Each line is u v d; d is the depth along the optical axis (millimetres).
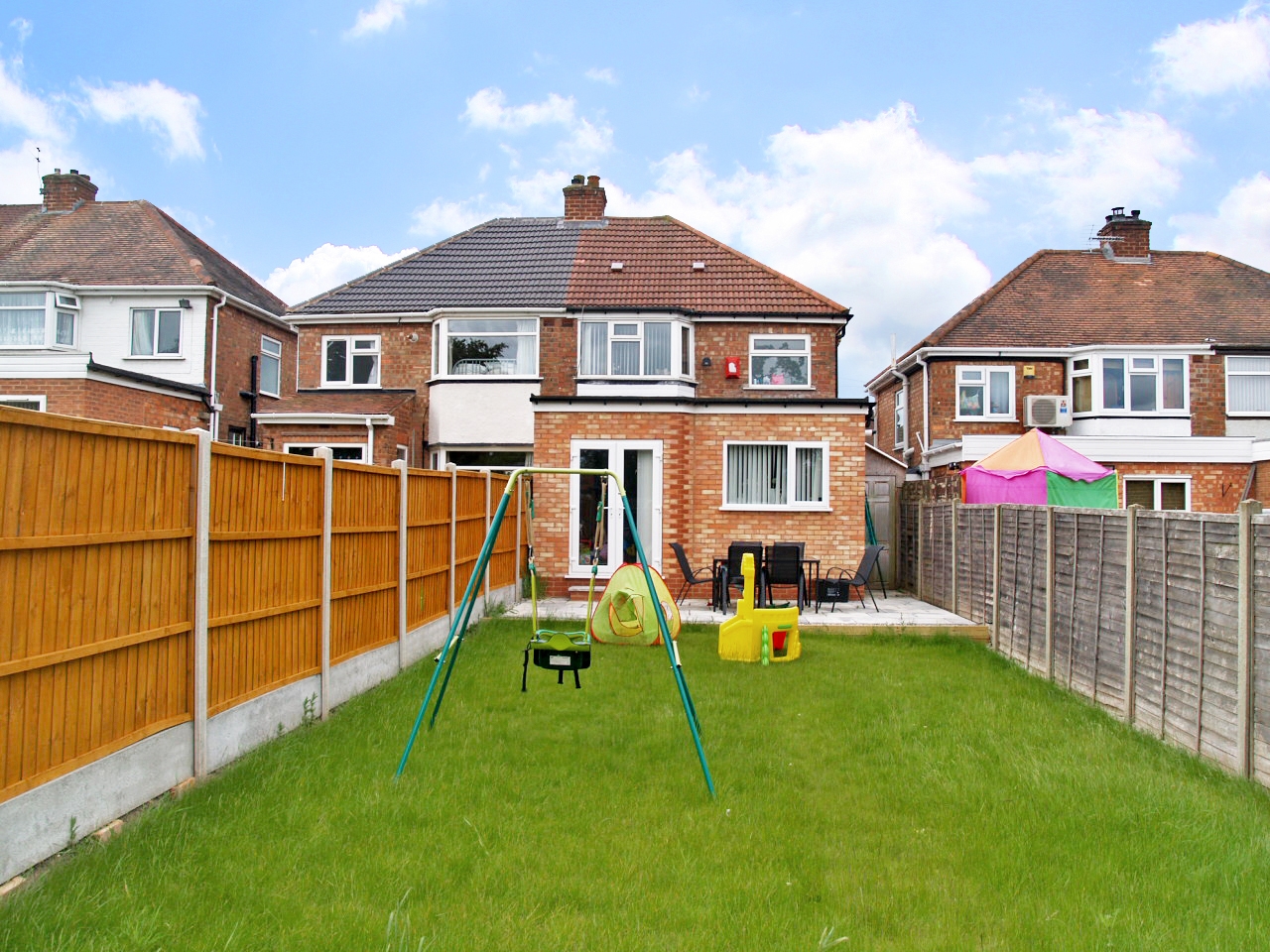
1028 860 4203
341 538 7238
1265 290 24234
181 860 3941
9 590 3637
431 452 19250
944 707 7410
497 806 4809
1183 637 6480
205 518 5121
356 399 18531
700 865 4105
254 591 5801
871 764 5812
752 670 8891
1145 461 20000
